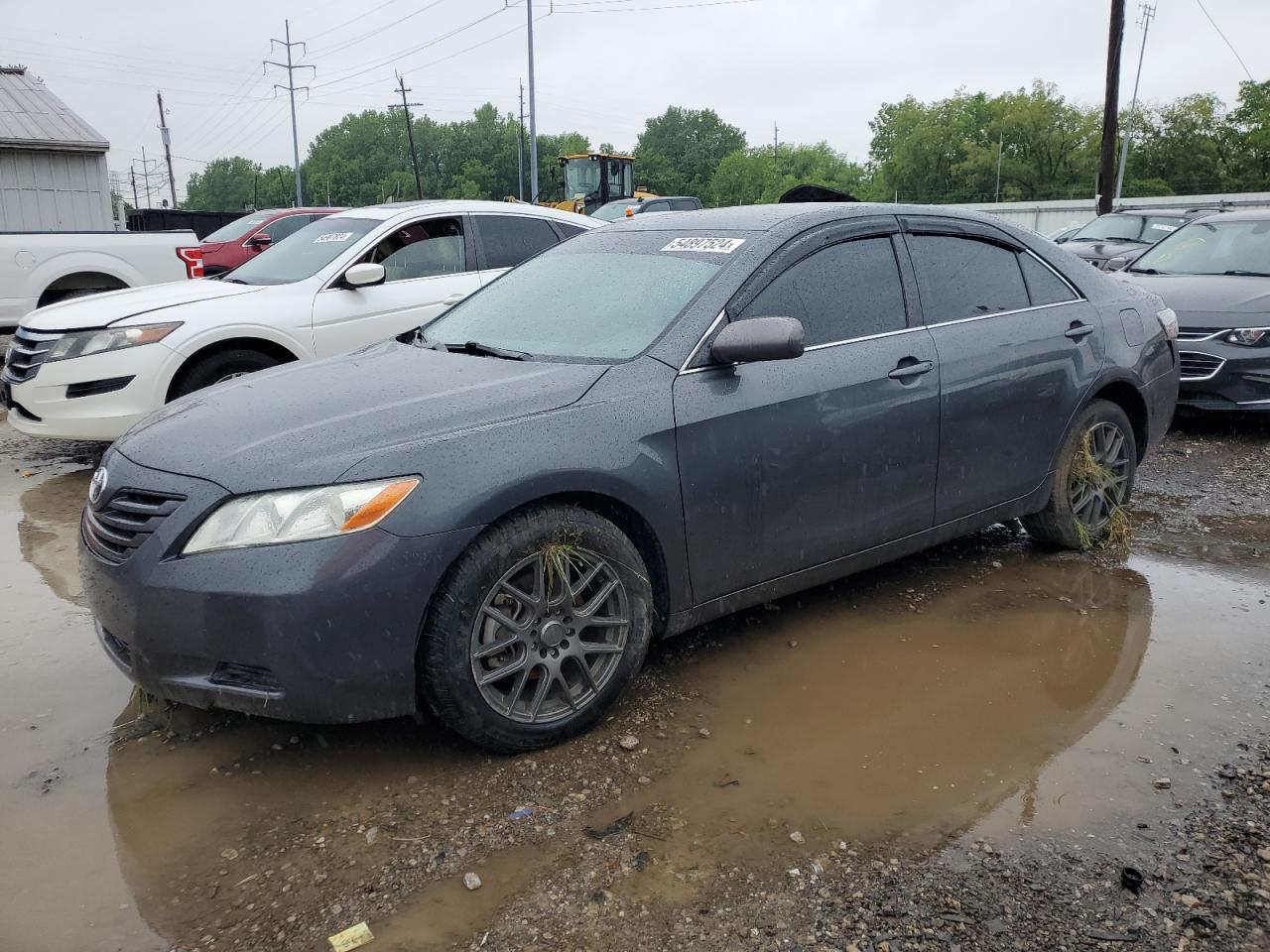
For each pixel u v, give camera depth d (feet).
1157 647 12.09
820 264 11.99
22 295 30.25
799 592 13.94
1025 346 13.62
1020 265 14.25
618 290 12.01
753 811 8.82
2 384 20.85
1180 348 23.67
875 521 12.26
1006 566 14.89
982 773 9.40
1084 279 15.14
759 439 10.91
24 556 15.90
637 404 10.18
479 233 24.09
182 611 8.79
